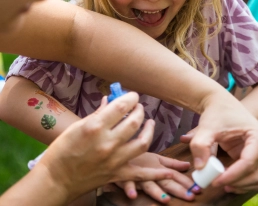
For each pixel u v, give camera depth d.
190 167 0.89
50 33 0.93
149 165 0.89
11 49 0.92
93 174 0.83
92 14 0.95
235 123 0.86
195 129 0.95
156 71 0.92
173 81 0.92
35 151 1.58
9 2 0.72
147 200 0.84
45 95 1.04
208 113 0.87
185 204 0.83
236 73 1.14
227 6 1.12
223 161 0.89
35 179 0.83
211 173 0.80
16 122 1.02
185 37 1.11
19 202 0.82
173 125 1.12
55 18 0.93
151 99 1.09
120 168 0.85
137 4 1.02
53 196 0.83
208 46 1.13
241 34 1.12
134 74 0.93
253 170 0.83
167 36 1.11
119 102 0.82
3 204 0.82
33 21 0.91
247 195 0.85
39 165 0.84
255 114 1.05
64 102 1.09
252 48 1.12
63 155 0.82
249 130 0.85
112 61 0.94
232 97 0.89
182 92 0.91
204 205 0.83
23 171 1.52
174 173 0.87
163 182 0.85
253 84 1.13
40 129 1.01
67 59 0.96
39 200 0.82
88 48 0.94
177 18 1.09
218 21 1.10
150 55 0.93
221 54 1.15
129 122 0.83
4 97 1.04
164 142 1.13
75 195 0.85
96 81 1.08
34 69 1.04
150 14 1.04
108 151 0.82
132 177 0.85
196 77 0.91
